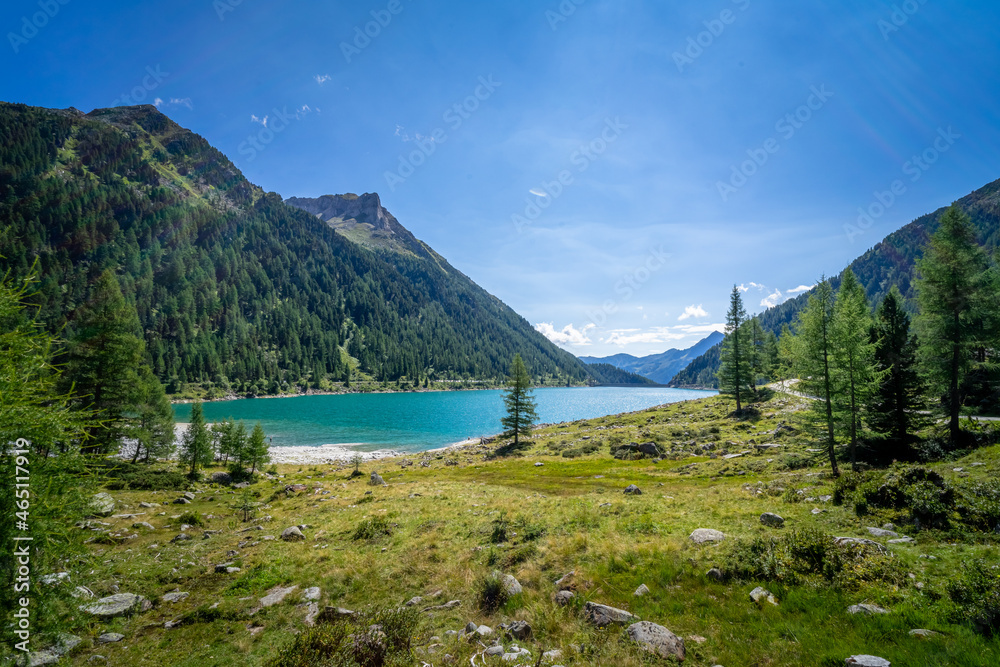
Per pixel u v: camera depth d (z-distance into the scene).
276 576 13.58
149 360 144.00
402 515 20.91
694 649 7.64
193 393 148.25
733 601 9.27
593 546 13.59
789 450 32.84
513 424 59.81
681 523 15.68
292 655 7.71
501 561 13.68
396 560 14.63
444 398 177.38
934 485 13.69
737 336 61.59
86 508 6.50
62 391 23.75
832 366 26.48
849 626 7.72
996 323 25.75
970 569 8.66
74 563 6.73
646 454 42.47
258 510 24.48
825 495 17.92
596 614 9.23
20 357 6.05
